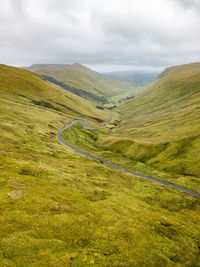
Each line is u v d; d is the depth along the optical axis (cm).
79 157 11175
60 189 4388
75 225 3152
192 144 13988
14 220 2858
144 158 13862
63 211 3475
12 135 9894
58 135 16988
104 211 3972
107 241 2977
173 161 12500
